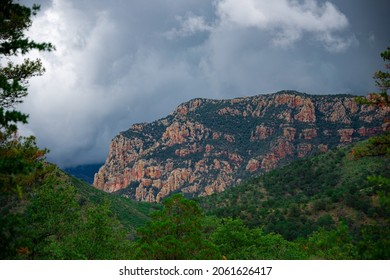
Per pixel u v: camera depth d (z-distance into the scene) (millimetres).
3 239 17875
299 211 116312
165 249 32156
